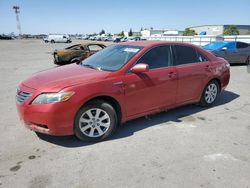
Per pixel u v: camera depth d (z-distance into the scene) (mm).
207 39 28516
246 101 6363
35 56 20453
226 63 5988
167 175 3068
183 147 3785
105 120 3984
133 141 3965
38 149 3686
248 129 4512
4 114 5242
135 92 4141
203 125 4660
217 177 3041
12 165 3256
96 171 3141
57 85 3570
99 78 3814
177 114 5223
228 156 3543
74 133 3758
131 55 4320
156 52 4559
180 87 4852
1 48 32031
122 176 3041
